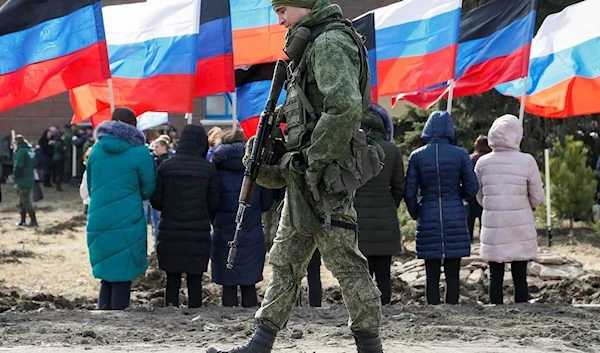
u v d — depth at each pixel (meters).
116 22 11.84
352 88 4.76
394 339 7.70
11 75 10.62
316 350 6.91
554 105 13.96
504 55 12.64
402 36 12.48
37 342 7.28
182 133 9.59
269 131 5.11
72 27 10.69
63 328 8.02
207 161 9.60
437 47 12.25
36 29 10.66
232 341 7.42
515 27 12.54
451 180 9.78
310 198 5.01
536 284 12.52
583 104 13.72
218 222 9.72
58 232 20.22
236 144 9.66
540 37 14.09
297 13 4.99
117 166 9.26
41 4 10.66
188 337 7.62
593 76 13.52
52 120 34.09
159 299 11.51
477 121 20.11
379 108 9.74
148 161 9.37
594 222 17.94
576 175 17.86
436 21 12.26
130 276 9.29
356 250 5.11
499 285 10.06
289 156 4.95
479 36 12.88
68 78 10.73
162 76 11.57
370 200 9.57
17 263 15.00
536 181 9.92
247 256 9.70
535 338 7.79
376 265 9.71
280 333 7.82
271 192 9.80
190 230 9.44
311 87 4.98
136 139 9.38
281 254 5.21
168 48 11.55
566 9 13.95
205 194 9.52
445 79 12.19
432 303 10.01
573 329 8.31
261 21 12.22
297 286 5.25
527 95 14.30
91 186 9.38
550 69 13.94
